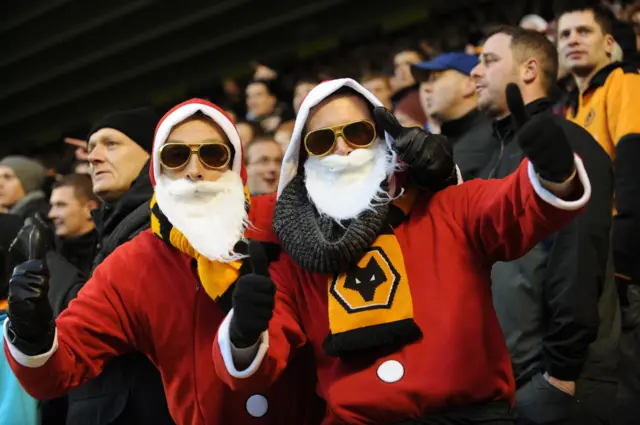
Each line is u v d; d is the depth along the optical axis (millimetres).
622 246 2449
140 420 2053
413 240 1694
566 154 1405
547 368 2072
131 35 8445
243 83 7762
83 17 8656
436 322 1626
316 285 1731
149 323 1864
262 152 3402
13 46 9305
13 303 1598
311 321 1735
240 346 1560
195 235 1792
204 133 1866
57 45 9047
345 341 1616
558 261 2059
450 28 5305
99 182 2547
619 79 2754
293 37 7531
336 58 6141
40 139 9398
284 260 1790
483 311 1648
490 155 2689
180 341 1852
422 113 3461
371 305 1624
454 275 1648
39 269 1625
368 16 7004
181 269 1876
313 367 1887
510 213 1555
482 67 2572
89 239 3398
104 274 1890
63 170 4945
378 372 1623
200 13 7969
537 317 2129
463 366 1600
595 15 2885
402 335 1608
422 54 4141
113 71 8789
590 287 2023
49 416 2520
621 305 2389
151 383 2061
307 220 1717
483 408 1613
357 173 1718
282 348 1678
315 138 1742
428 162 1654
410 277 1668
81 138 8938
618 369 2191
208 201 1834
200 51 8148
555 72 2518
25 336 1616
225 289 1787
